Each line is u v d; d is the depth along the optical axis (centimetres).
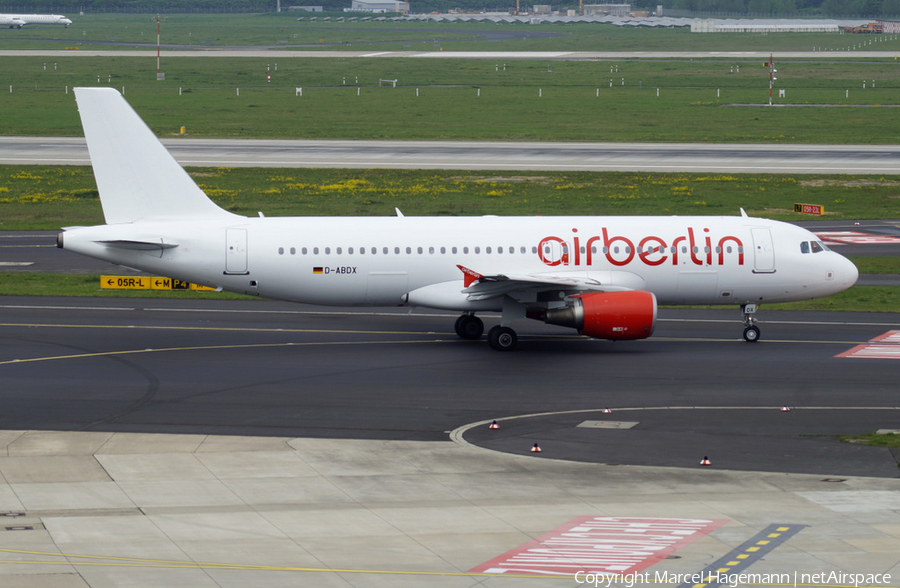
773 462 10919
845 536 8600
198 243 16900
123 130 16862
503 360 16138
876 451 11306
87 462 10862
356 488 10050
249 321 19238
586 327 16300
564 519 9112
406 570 7894
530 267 17362
